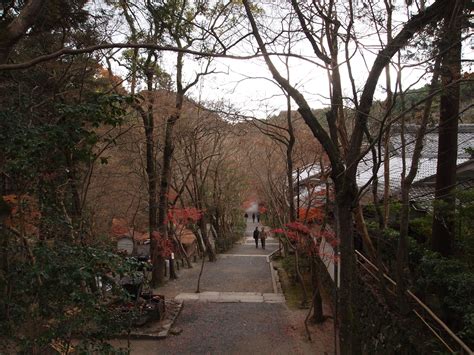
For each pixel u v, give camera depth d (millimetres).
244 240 38188
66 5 8141
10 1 6348
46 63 8367
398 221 10484
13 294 5039
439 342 5953
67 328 5000
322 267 13547
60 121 5633
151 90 13672
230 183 28297
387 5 6723
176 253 21453
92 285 5523
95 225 14555
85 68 8703
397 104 8734
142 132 16703
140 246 22141
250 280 18328
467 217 6969
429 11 5664
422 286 7199
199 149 23906
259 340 10844
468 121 17031
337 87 6770
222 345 10500
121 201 18547
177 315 12695
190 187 25141
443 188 7340
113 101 5766
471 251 7176
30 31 8258
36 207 6141
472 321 5176
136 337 10758
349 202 5891
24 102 6246
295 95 6004
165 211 16688
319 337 10977
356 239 12047
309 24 7023
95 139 5797
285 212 15906
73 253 5027
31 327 5246
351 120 10297
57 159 5699
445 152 7391
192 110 18625
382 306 8258
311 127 5949
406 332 6762
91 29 9312
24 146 4828
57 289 4934
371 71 5812
